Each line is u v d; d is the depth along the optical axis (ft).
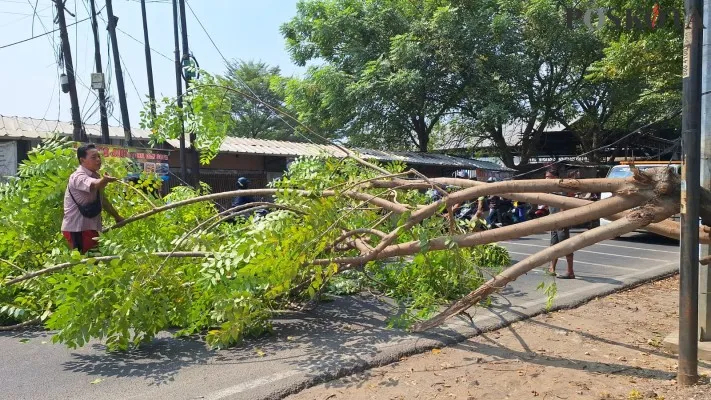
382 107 81.20
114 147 42.22
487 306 22.33
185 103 23.57
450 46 77.15
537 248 46.93
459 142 96.84
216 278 16.38
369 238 20.62
